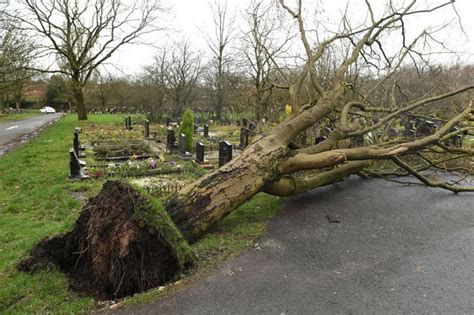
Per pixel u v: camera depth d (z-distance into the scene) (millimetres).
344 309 3072
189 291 3307
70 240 3869
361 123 8516
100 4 23641
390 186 7375
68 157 10789
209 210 4375
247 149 5137
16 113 46438
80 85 24484
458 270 3799
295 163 5391
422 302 3188
